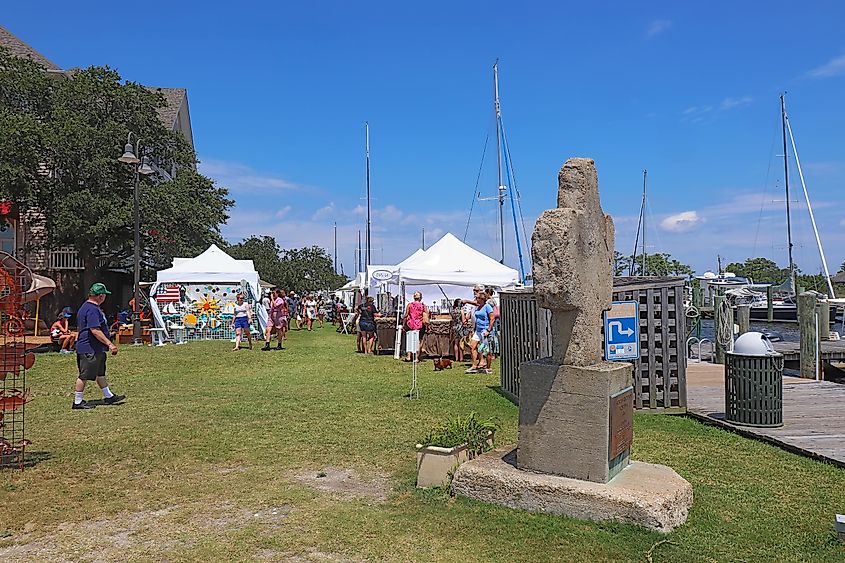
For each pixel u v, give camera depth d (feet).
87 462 23.16
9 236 109.60
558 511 17.07
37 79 99.91
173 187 104.12
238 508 18.34
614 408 17.57
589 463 17.40
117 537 16.26
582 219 17.78
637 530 16.02
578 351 17.79
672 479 17.78
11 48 129.80
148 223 98.07
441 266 74.74
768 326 121.39
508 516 17.07
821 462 23.26
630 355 32.71
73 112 99.25
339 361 58.49
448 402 35.78
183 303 88.33
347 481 21.01
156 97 109.70
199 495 19.49
